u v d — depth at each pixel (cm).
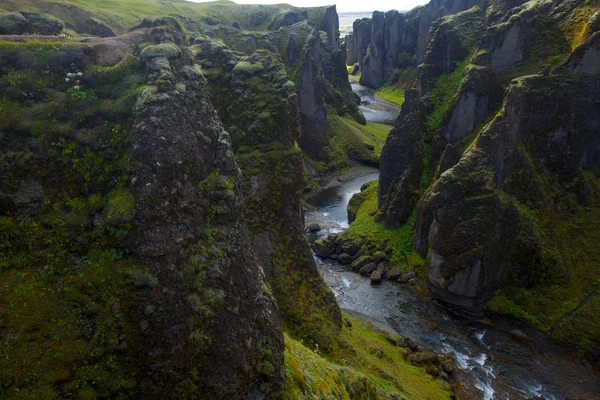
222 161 1888
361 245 7344
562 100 6056
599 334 4803
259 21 18012
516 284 5609
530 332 5159
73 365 1353
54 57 1709
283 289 3816
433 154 7625
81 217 1547
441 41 9088
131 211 1523
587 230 5822
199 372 1563
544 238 5688
